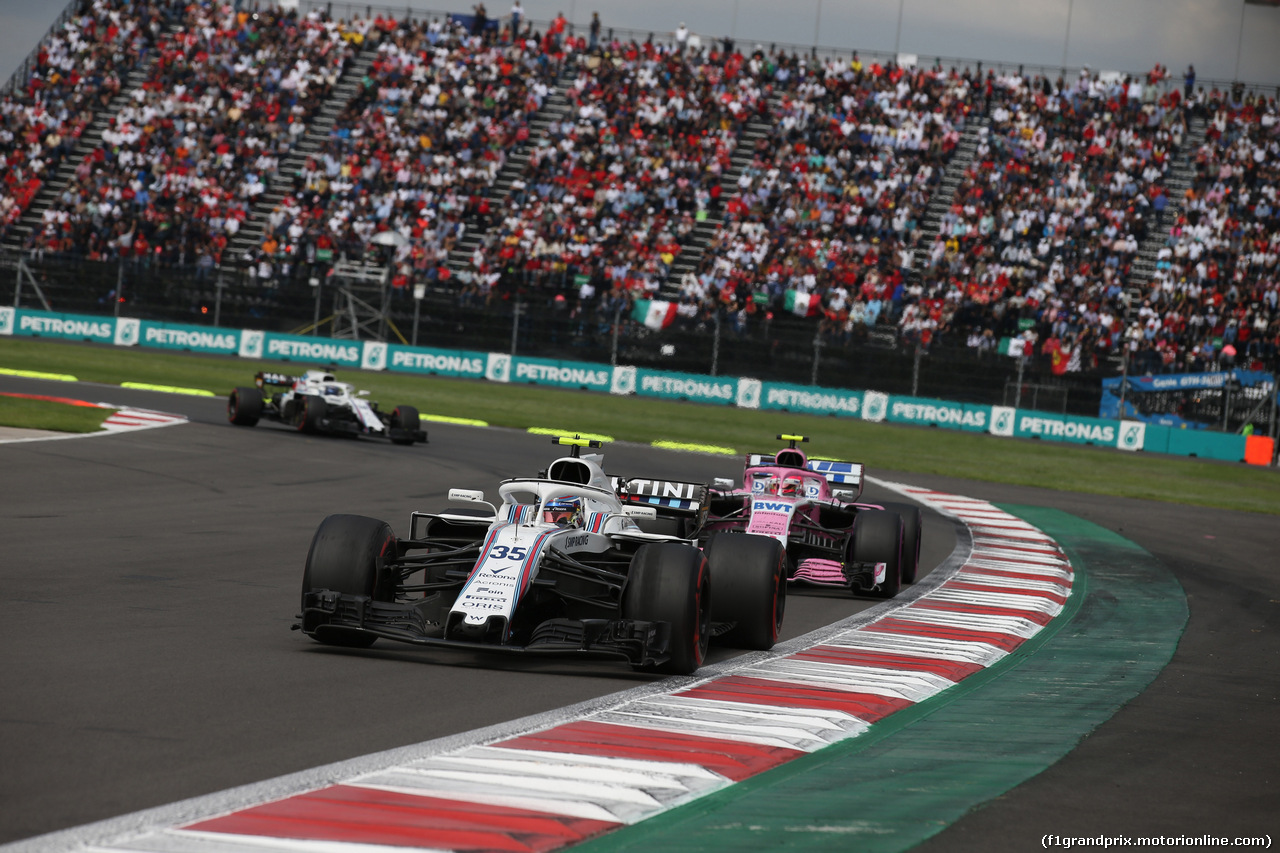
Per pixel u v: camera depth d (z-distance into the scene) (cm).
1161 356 15338
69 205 17262
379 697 2597
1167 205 17575
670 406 14912
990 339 15862
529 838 1795
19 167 18000
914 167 17675
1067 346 15688
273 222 16900
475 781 2050
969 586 5284
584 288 16325
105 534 4781
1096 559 6519
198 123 18088
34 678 2527
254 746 2162
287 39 19125
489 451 9519
